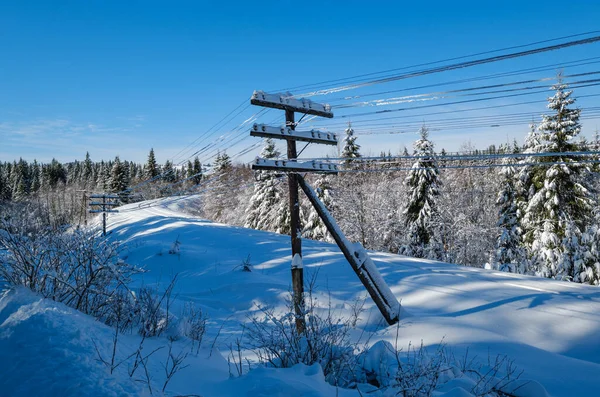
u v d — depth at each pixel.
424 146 30.72
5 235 6.61
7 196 98.00
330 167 10.58
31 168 124.00
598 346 7.26
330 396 3.89
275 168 9.98
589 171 25.86
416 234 31.33
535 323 8.56
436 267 14.42
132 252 22.11
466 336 7.21
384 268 14.29
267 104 10.23
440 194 31.22
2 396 3.25
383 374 4.79
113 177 76.19
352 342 7.36
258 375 4.18
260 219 42.44
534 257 26.19
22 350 3.89
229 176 58.56
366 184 38.12
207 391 3.96
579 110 24.64
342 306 10.59
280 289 12.28
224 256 18.75
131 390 3.21
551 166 25.25
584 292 10.58
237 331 9.06
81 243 6.91
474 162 47.41
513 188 29.44
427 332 7.64
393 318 9.02
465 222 35.22
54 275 6.50
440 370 4.72
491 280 12.14
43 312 4.86
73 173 122.31
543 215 25.97
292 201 10.52
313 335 5.61
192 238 24.69
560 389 5.14
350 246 9.39
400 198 36.53
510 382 4.77
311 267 15.06
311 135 10.66
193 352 5.63
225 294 12.72
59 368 3.43
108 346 4.35
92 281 6.82
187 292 13.52
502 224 29.78
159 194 84.31
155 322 6.33
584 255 24.44
